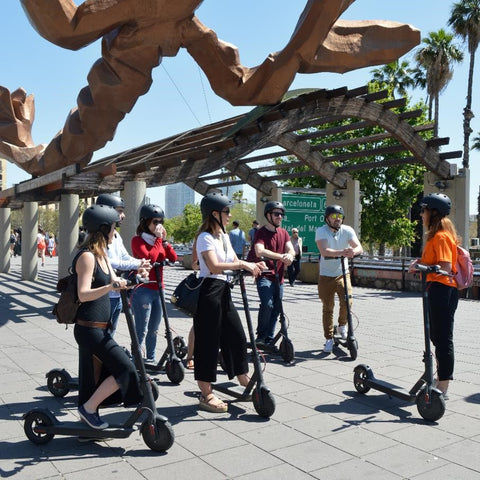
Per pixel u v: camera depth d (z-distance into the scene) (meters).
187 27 7.79
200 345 4.30
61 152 11.45
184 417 4.17
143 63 8.13
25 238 15.98
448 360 4.38
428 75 33.19
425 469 3.21
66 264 11.41
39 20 7.22
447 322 4.36
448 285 4.32
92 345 3.44
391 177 28.22
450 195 12.66
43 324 8.29
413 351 6.48
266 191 16.17
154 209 5.24
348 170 13.57
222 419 4.12
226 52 8.27
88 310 3.48
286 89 8.36
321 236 6.25
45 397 4.62
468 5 31.55
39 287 14.02
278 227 6.43
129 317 3.52
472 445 3.59
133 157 12.62
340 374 5.44
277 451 3.50
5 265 18.64
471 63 34.06
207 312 4.28
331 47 7.98
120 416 4.18
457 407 4.40
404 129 11.27
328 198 14.65
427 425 3.98
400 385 4.96
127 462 3.33
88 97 9.62
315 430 3.88
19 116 13.48
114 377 3.43
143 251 5.16
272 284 6.33
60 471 3.20
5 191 14.07
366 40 8.11
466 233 12.51
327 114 10.09
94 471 3.20
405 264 13.61
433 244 4.33
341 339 6.38
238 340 4.44
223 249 4.48
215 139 10.33
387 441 3.66
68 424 3.53
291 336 7.50
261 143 9.76
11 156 13.07
